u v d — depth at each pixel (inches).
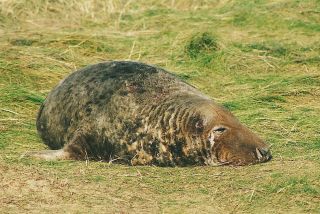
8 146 1068.5
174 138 961.5
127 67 1091.3
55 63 1425.9
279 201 829.8
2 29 1678.2
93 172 920.9
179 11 1884.8
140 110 1003.3
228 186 870.4
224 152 941.8
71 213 771.4
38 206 786.2
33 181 844.0
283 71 1478.8
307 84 1364.4
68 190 834.8
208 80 1417.3
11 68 1363.2
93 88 1069.8
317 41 1626.5
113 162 1006.4
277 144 1064.8
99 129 1024.9
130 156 994.7
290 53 1552.7
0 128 1134.4
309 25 1717.5
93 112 1041.5
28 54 1443.2
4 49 1456.7
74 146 1028.5
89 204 799.7
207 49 1551.4
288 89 1327.5
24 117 1195.3
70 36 1598.2
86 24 1775.3
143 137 985.5
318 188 857.5
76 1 1868.8
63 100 1098.7
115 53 1557.6
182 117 964.6
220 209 808.3
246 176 901.2
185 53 1536.7
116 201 815.1
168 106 987.3
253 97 1290.6
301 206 818.2
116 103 1024.9
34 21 1758.1
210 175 909.8
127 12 1868.8
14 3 1803.6
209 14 1825.8
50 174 882.8
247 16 1768.0
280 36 1663.4
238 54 1521.9
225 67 1472.7
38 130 1136.8
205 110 960.3
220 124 951.0
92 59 1508.4
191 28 1711.4
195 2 1932.8
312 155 999.0
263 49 1572.3
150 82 1042.7
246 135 957.2
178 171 934.4
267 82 1382.9
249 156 943.0
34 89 1317.7
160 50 1567.4
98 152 1029.2
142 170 937.5
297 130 1133.7
